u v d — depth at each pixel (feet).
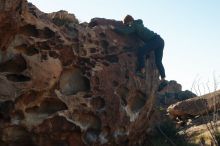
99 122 37.65
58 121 34.68
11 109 32.17
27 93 33.14
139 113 42.86
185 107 67.41
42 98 34.30
